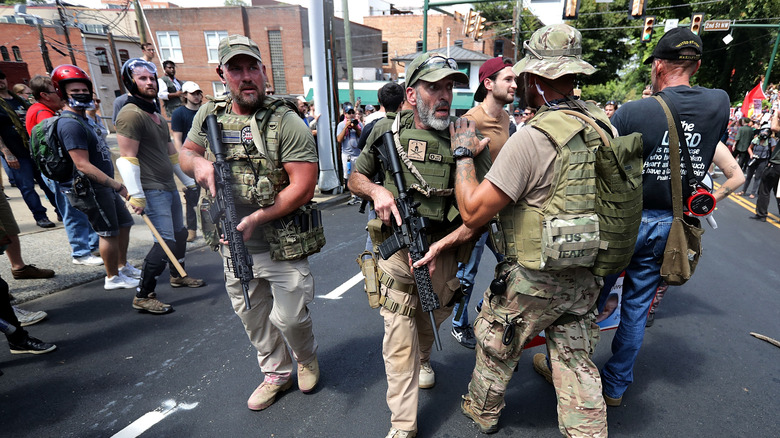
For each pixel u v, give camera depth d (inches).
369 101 1034.7
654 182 75.3
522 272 63.4
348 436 81.4
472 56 914.1
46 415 86.2
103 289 146.4
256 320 84.8
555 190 57.1
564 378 65.4
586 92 1178.0
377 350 111.7
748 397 93.2
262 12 979.9
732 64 845.8
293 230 78.0
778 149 247.8
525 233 60.5
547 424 84.2
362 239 209.8
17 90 261.4
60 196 156.2
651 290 80.8
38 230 205.3
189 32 1014.4
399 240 69.9
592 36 1127.6
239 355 108.7
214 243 84.2
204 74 1040.2
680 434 81.6
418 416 86.4
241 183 74.9
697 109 72.0
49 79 174.2
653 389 95.9
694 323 127.5
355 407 89.5
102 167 133.3
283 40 987.9
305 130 76.0
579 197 56.5
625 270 82.7
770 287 155.7
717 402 91.4
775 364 106.2
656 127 73.1
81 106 124.6
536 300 63.2
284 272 80.6
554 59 59.3
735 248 205.2
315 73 288.8
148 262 125.6
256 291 83.8
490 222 68.7
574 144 56.2
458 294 82.5
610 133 60.4
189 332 119.5
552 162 57.1
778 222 260.2
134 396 92.5
